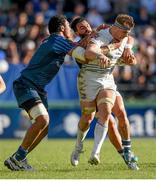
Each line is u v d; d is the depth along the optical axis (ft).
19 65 156.04
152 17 214.28
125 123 82.64
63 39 82.12
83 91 82.58
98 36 80.43
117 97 83.05
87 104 82.28
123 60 82.58
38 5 204.74
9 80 155.43
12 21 192.75
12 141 149.28
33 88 81.20
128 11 213.66
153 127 163.32
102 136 79.05
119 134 85.15
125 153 83.46
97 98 81.05
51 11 205.05
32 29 184.44
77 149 85.87
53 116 158.61
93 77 81.41
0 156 108.17
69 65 160.66
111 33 80.48
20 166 81.82
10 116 156.04
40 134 83.82
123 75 176.96
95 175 76.43
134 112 162.40
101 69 81.25
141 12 213.05
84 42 81.25
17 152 81.56
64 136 159.12
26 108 80.94
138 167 85.66
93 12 207.10
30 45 179.93
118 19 79.87
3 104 155.63
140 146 131.13
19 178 73.51
